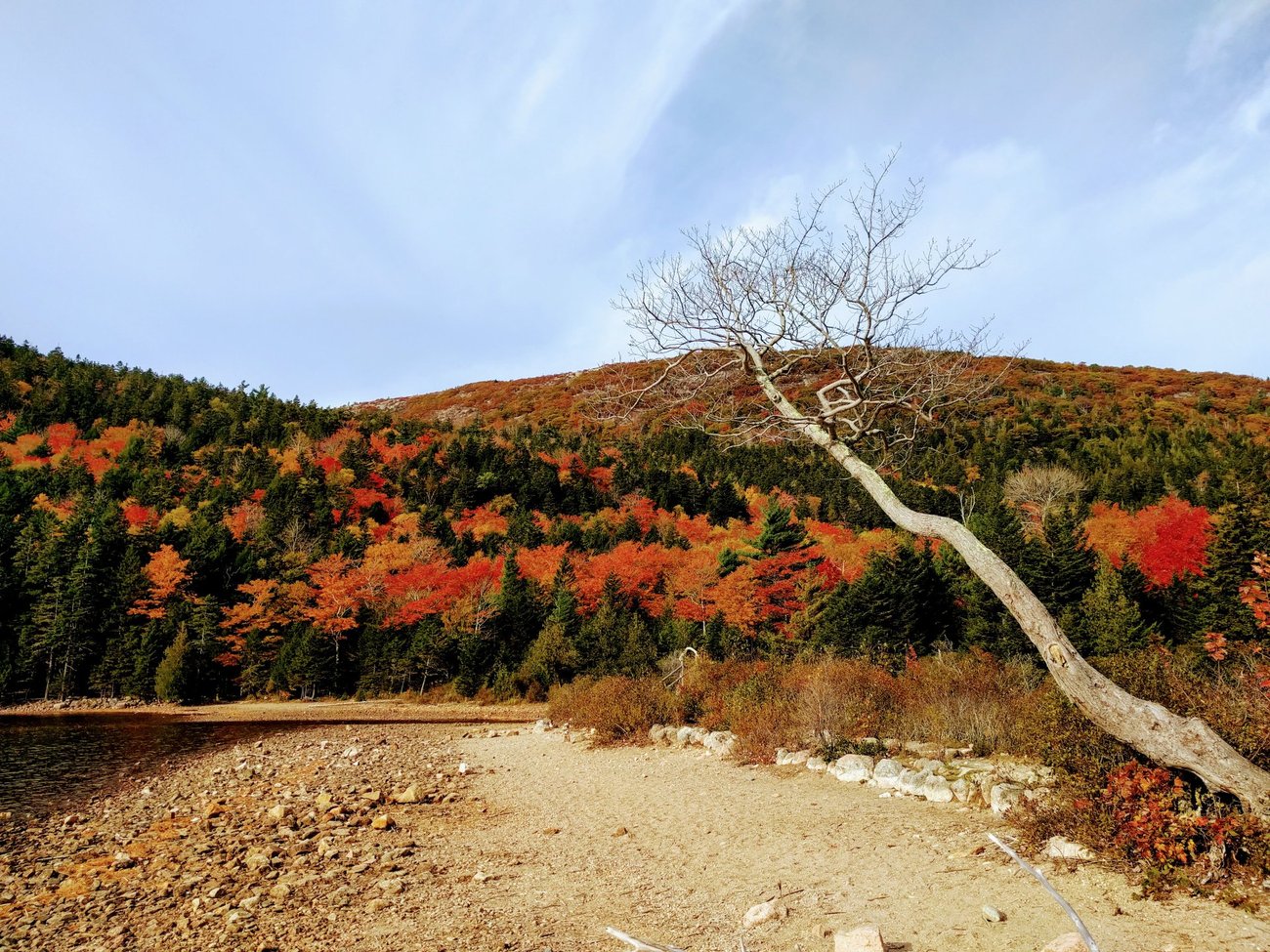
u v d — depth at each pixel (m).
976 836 6.37
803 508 65.00
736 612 35.59
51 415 98.06
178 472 79.81
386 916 5.92
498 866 7.38
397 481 81.94
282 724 29.02
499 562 51.44
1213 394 112.75
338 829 9.44
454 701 39.50
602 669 35.56
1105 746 5.78
